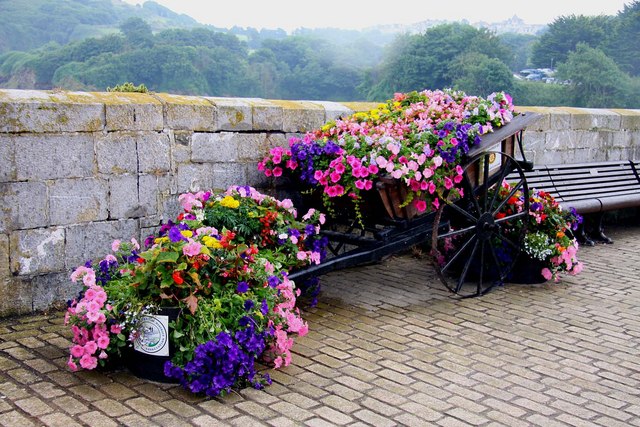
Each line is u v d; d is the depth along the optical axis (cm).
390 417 330
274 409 334
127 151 495
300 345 432
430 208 541
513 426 327
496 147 566
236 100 570
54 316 459
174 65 6450
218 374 342
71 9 11269
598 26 7494
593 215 829
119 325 354
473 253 546
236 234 454
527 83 6322
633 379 395
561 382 386
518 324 491
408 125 532
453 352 430
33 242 457
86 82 6056
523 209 589
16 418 309
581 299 562
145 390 349
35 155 450
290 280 453
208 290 359
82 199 476
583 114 912
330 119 632
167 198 522
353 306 525
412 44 6594
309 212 504
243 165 571
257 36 11162
